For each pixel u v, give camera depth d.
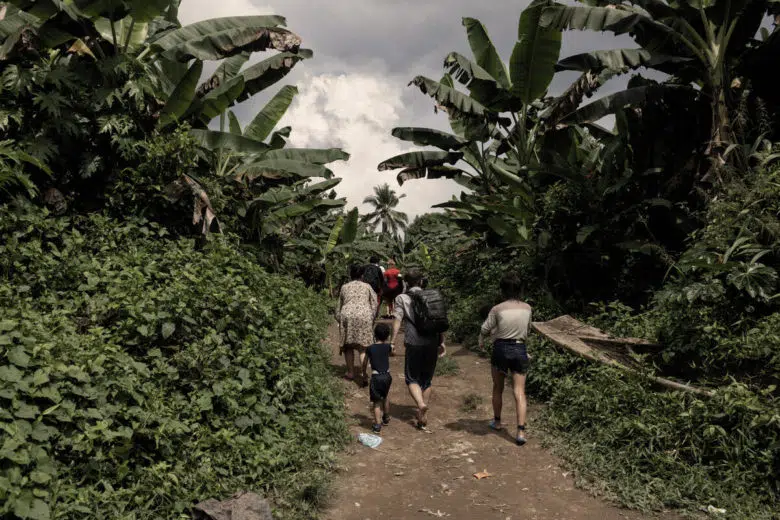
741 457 4.24
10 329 3.44
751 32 8.77
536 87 11.02
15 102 7.35
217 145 9.25
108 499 3.21
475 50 12.47
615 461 4.62
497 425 5.90
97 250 6.74
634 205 8.57
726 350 5.19
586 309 8.90
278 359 5.59
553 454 5.12
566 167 9.35
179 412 4.20
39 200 7.18
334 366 8.25
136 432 3.66
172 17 10.59
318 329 9.64
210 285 5.76
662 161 9.21
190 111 9.73
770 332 4.96
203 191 8.16
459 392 7.41
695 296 5.46
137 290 5.05
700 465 4.34
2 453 2.71
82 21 8.02
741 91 9.32
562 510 4.11
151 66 9.24
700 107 9.27
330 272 16.84
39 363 3.34
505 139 12.52
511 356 5.48
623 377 5.65
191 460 3.85
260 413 4.82
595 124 12.34
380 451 5.30
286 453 4.48
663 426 4.73
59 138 7.71
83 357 3.71
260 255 10.70
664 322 6.18
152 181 8.02
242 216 10.42
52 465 3.01
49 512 2.81
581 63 9.47
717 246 6.18
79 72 8.18
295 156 11.09
